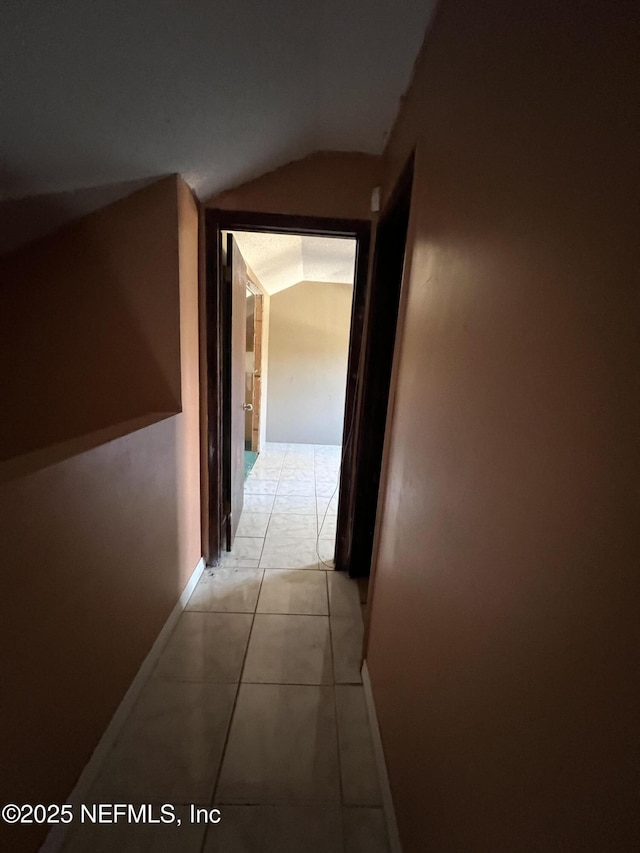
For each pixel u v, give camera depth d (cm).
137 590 136
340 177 181
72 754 101
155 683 146
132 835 100
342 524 221
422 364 101
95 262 156
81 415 166
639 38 32
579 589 38
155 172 144
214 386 203
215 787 112
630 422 32
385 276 185
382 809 109
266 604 194
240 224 186
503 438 55
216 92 112
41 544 84
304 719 134
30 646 83
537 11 50
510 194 57
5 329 153
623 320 33
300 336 469
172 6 79
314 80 127
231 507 240
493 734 54
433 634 81
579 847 37
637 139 32
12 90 82
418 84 114
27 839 85
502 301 58
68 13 71
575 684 38
